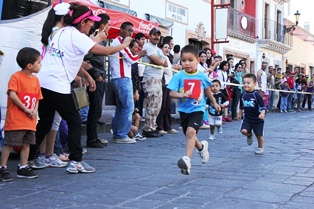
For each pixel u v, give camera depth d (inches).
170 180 204.1
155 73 363.3
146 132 370.9
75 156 222.1
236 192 181.0
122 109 326.6
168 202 165.9
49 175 216.7
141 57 358.6
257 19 1046.4
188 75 225.1
